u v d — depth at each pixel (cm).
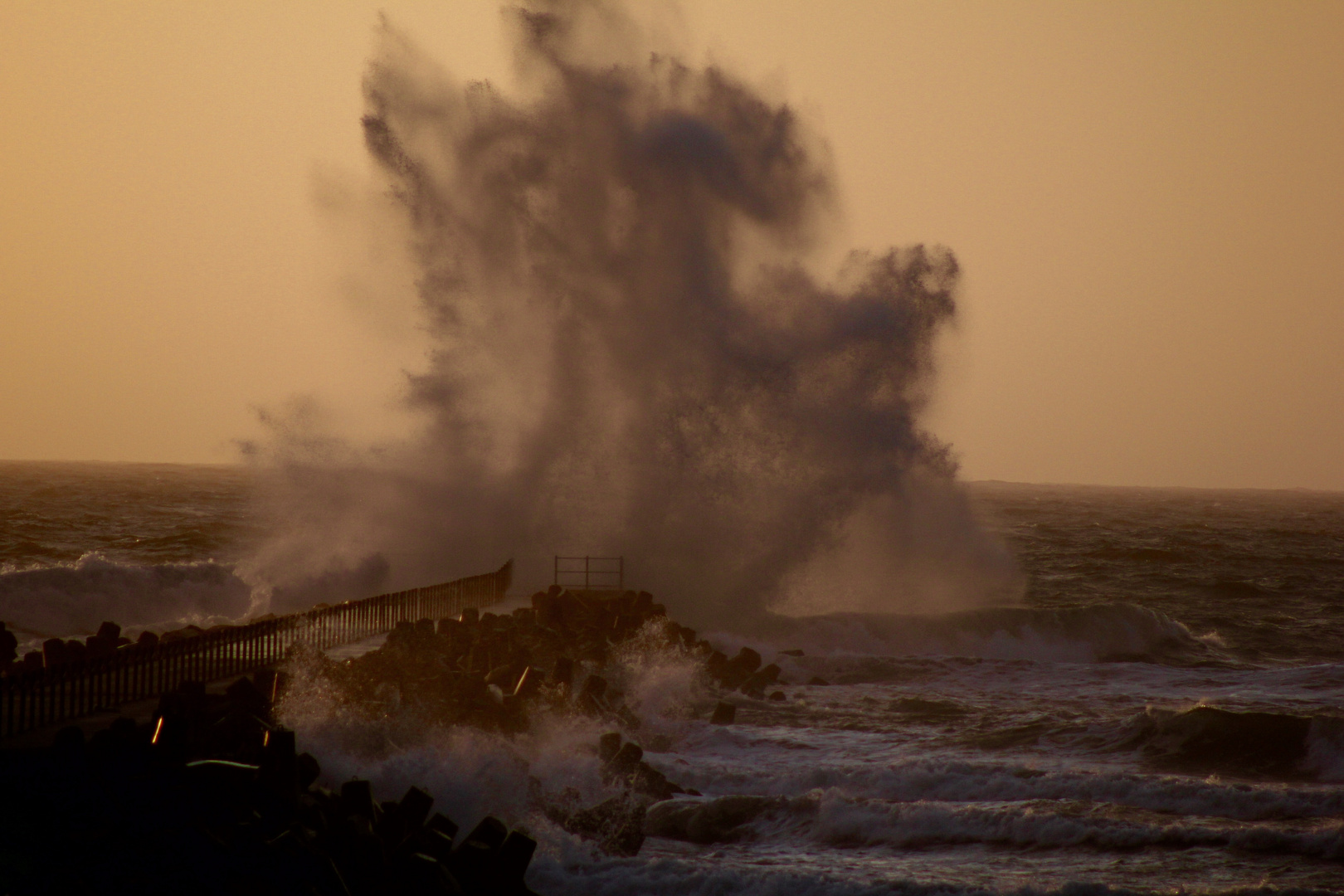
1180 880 4584
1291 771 6312
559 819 4975
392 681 5834
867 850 5028
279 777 3969
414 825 4200
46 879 3144
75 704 5084
